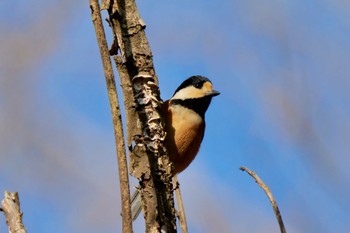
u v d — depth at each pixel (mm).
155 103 7375
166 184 7105
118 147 5543
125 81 7387
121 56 7418
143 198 6945
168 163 7230
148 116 7297
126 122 7273
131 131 7219
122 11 7535
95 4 6074
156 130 7250
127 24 7547
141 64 7469
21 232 6309
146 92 7383
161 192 7035
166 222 6910
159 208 6906
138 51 7484
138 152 7117
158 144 7207
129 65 7480
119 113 5664
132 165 7082
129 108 7312
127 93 7352
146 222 6855
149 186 6965
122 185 5406
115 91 5758
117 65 7430
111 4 7430
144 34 7559
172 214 7023
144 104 7324
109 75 5836
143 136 7184
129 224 5293
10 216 6406
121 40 7453
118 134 5582
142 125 7258
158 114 7359
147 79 7406
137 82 7422
